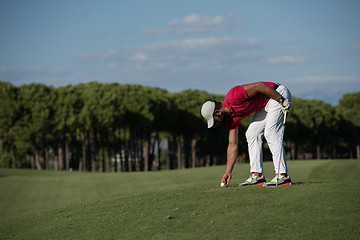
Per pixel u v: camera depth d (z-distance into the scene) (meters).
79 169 59.56
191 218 6.19
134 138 51.91
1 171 33.31
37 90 44.09
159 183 21.75
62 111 42.66
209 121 7.28
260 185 7.83
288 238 5.00
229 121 7.58
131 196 8.76
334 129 65.75
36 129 41.94
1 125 42.06
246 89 6.96
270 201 6.53
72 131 44.12
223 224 5.73
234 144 7.89
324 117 62.16
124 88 47.38
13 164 48.81
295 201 6.39
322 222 5.42
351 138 70.19
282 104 6.96
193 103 50.25
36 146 46.91
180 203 7.12
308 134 59.62
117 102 44.16
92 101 42.81
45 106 42.34
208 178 21.58
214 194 7.41
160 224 6.11
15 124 42.09
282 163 7.52
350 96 85.94
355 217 5.52
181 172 25.56
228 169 8.03
